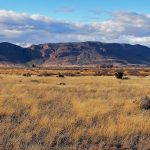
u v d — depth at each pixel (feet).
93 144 37.83
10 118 52.37
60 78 176.24
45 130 43.24
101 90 99.71
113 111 58.23
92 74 282.77
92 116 52.01
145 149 35.99
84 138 39.91
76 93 90.84
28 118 51.78
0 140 38.01
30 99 72.02
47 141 37.81
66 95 84.64
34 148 34.88
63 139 39.40
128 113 57.57
